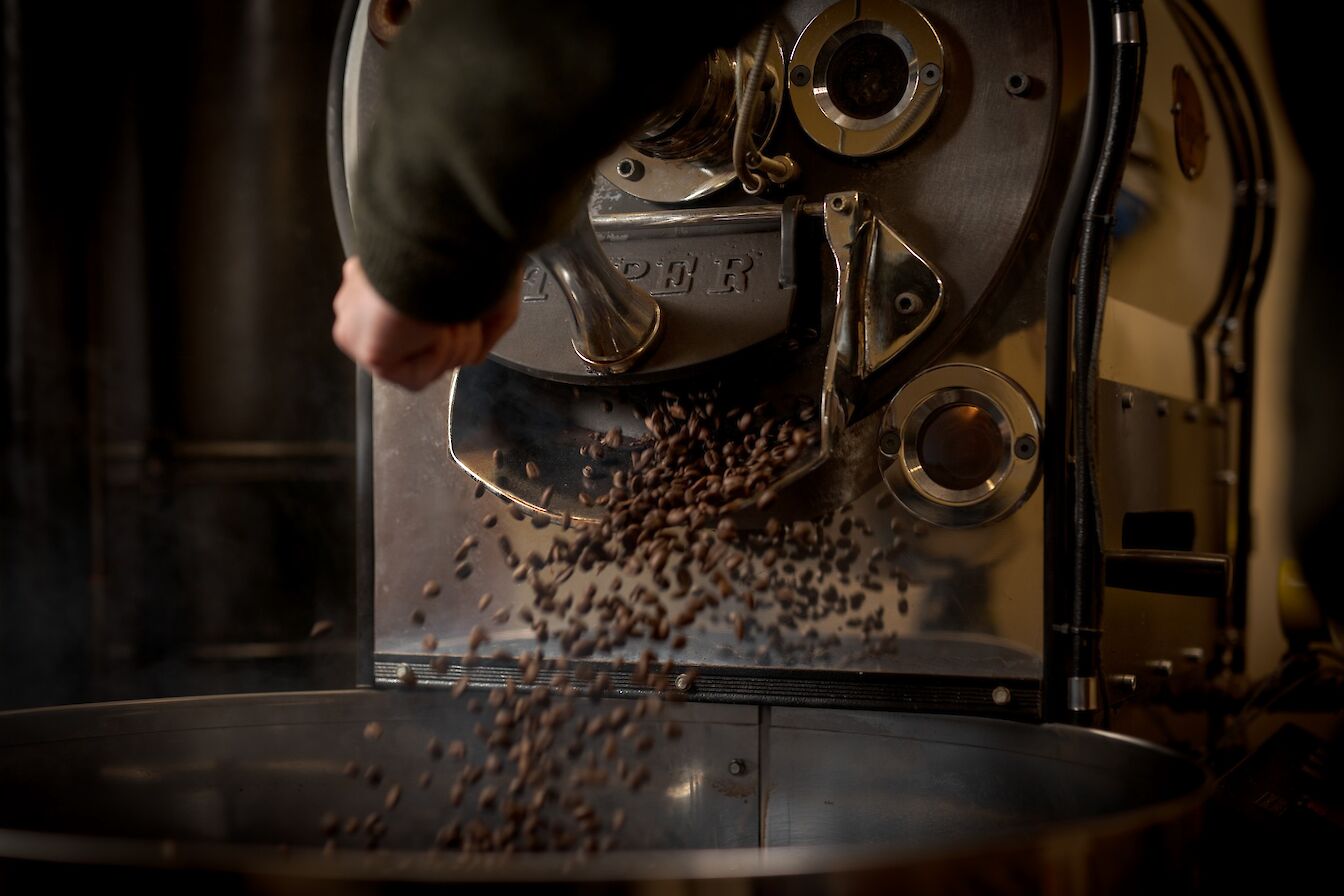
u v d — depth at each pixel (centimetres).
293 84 236
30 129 255
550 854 104
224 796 127
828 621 127
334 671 234
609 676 131
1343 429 183
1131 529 139
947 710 123
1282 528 185
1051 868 95
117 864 94
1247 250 174
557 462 131
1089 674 121
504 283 105
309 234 236
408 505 140
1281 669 167
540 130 98
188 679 241
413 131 99
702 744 131
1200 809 103
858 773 127
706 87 122
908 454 125
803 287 126
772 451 123
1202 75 161
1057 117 123
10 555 253
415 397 140
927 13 126
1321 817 125
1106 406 129
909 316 125
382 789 130
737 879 92
